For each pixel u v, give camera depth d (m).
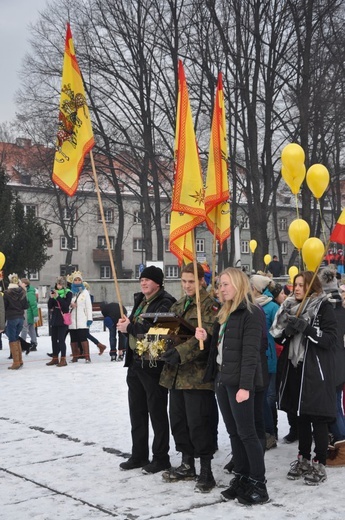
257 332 5.78
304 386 6.34
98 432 8.66
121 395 11.35
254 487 5.87
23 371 14.62
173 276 74.94
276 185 40.38
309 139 41.06
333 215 48.12
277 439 8.09
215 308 6.43
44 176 50.12
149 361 6.69
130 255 72.69
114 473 6.86
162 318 6.53
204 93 36.97
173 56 38.09
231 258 41.62
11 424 9.30
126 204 70.38
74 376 13.64
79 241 71.19
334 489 6.20
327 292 7.11
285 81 36.38
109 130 43.97
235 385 5.81
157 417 6.82
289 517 5.52
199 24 37.59
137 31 39.34
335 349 6.70
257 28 36.72
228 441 8.09
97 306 34.56
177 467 6.73
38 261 38.81
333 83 35.16
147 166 43.03
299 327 6.30
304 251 8.18
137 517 5.58
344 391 7.65
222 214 7.49
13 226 38.12
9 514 5.74
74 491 6.31
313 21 37.19
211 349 6.12
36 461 7.37
